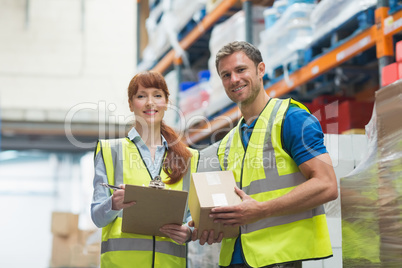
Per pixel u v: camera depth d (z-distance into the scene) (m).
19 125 8.23
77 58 8.23
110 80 8.25
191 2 6.16
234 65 2.39
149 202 2.13
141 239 2.35
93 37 8.31
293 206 2.12
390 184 2.15
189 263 3.66
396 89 2.14
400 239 2.07
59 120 8.16
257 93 2.42
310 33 4.36
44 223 13.52
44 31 8.21
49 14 8.25
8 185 13.90
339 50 3.88
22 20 8.17
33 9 8.22
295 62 4.40
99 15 8.38
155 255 2.34
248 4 5.24
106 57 8.31
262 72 2.47
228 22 5.48
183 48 6.77
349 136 2.81
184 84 6.78
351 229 2.42
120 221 2.38
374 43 3.50
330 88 5.12
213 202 2.17
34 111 8.11
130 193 2.09
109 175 2.40
